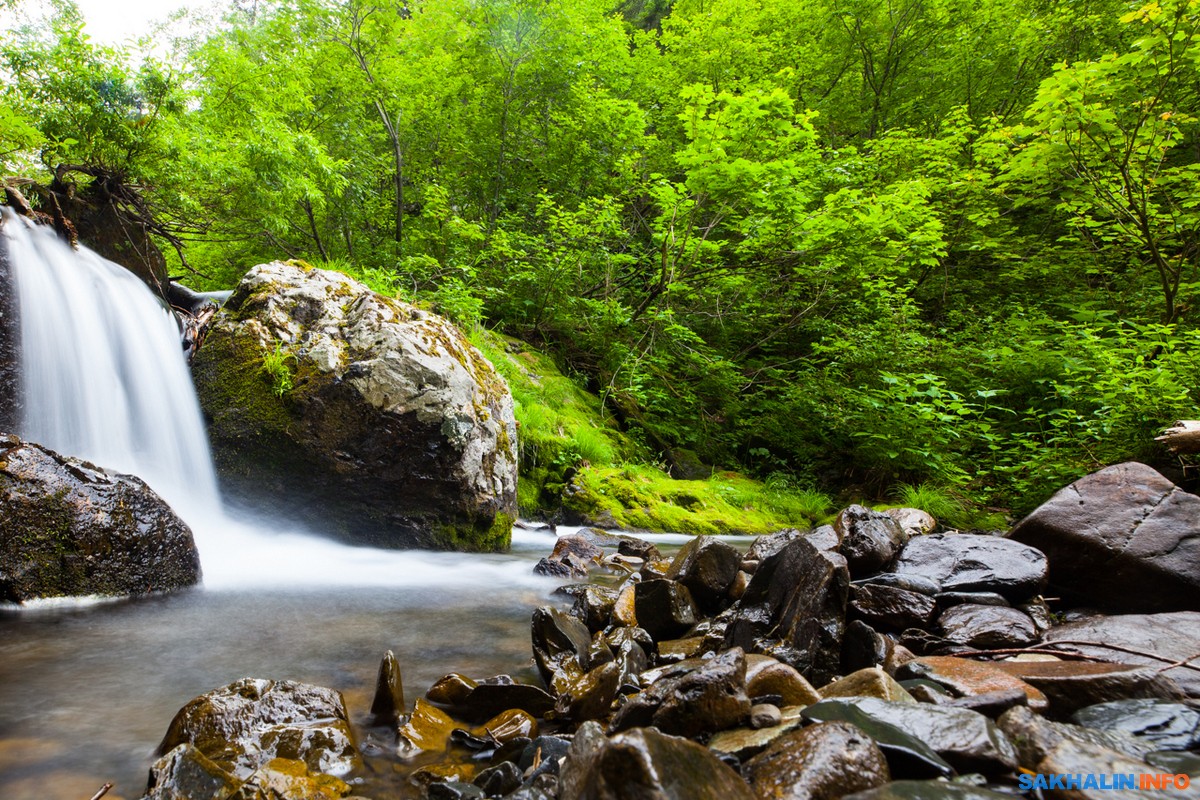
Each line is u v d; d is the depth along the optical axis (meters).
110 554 3.76
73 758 2.02
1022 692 2.14
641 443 10.91
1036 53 15.66
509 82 13.68
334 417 5.74
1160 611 3.44
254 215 10.06
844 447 11.33
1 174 6.98
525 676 2.94
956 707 2.03
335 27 12.80
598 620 3.63
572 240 12.11
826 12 17.30
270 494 5.75
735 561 3.98
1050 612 3.54
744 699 2.09
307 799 1.77
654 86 16.11
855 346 11.73
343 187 12.02
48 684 2.57
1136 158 9.95
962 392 11.23
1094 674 2.25
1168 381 7.42
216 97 9.77
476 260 12.18
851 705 2.00
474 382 6.43
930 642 3.03
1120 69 8.79
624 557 6.03
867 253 11.26
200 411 5.99
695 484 9.70
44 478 3.63
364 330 6.07
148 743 2.13
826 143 17.66
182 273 12.84
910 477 10.69
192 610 3.68
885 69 17.77
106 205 7.67
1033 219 15.27
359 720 2.38
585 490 8.24
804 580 3.04
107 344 5.84
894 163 13.50
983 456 10.96
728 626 3.30
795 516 9.84
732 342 13.88
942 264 14.53
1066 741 1.78
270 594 4.18
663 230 12.07
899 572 3.78
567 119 13.79
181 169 7.91
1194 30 7.96
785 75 14.80
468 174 14.98
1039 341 10.69
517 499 7.56
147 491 4.09
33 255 5.61
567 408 10.44
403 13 16.83
